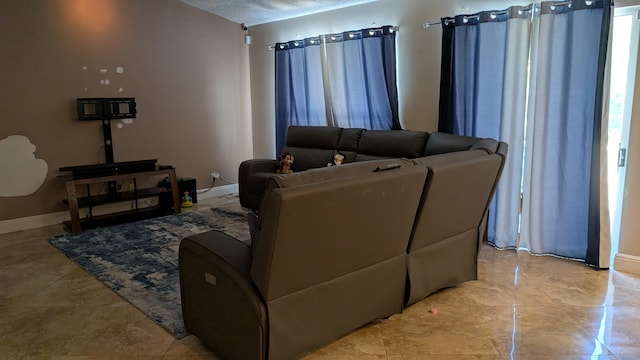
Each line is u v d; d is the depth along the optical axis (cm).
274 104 596
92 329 246
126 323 252
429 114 434
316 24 523
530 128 352
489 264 338
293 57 535
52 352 224
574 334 235
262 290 186
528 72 348
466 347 225
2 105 418
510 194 366
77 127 466
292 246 181
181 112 551
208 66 572
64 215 466
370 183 194
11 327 248
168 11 523
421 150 404
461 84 386
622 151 317
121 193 483
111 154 486
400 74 452
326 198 180
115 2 479
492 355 217
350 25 489
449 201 248
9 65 417
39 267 336
